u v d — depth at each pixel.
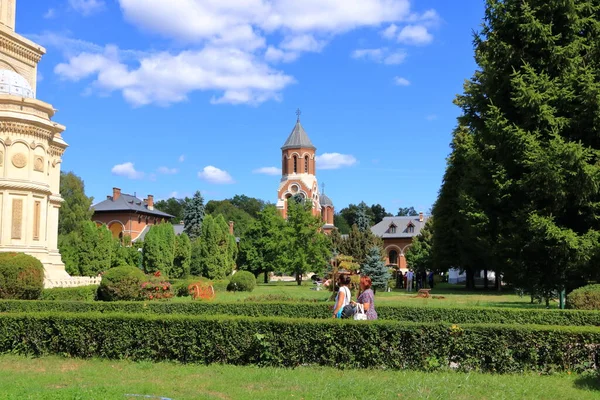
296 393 8.10
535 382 8.86
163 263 52.69
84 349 11.30
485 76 18.86
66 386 8.72
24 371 10.12
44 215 29.69
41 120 29.41
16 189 28.12
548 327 9.81
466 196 21.08
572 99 16.31
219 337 10.60
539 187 16.36
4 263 19.06
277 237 56.88
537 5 17.48
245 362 10.53
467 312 15.05
